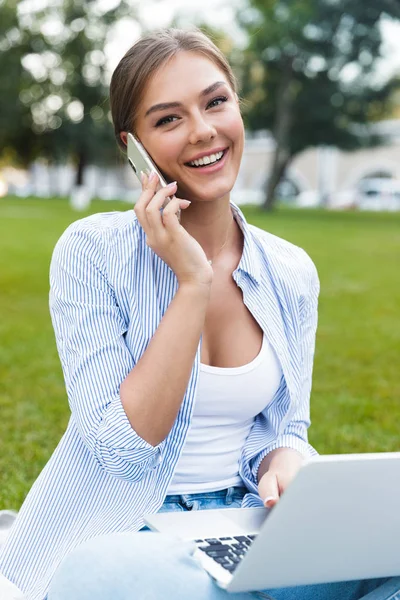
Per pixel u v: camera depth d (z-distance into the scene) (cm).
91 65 4081
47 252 1518
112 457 189
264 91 3531
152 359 188
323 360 715
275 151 3428
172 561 161
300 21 3017
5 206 3072
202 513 187
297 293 229
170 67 206
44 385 592
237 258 224
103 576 159
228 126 210
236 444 217
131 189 5684
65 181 6066
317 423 521
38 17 4022
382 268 1420
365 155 5075
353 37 3281
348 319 928
